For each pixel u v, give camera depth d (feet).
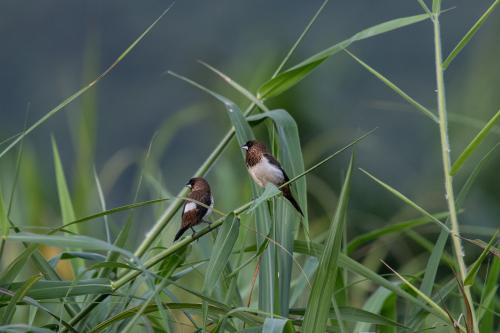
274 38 61.11
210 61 122.21
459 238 22.00
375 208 52.39
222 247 21.08
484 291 25.31
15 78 144.25
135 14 153.48
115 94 146.61
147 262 21.95
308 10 135.95
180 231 24.02
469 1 131.95
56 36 153.58
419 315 24.52
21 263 21.22
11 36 151.74
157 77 146.51
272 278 22.40
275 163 25.93
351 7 136.56
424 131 61.00
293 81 27.25
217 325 20.76
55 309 26.84
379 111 88.33
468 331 21.44
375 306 26.03
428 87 123.85
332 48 25.95
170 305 21.40
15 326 19.71
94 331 21.08
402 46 131.95
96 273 25.45
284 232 23.09
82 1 154.20
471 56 55.31
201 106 53.06
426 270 24.62
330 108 55.83
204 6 145.89
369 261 38.45
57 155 29.84
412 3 137.18
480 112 53.06
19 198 39.42
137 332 27.96
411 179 55.67
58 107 22.26
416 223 27.68
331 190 51.34
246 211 21.01
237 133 25.91
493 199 50.03
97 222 36.17
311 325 20.29
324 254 20.47
